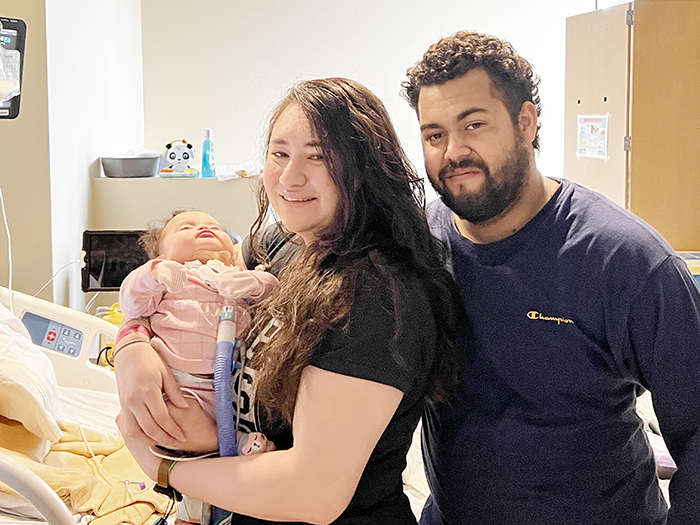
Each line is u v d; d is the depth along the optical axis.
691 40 3.01
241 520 1.11
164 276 1.14
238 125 3.98
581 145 3.46
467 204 1.19
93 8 2.86
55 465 1.65
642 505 1.28
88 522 1.49
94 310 2.82
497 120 1.16
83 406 2.00
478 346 1.24
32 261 2.32
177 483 1.09
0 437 1.62
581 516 1.21
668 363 1.12
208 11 3.90
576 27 3.43
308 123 1.08
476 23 4.14
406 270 1.10
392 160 1.11
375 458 1.09
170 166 2.97
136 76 3.76
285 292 1.09
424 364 1.09
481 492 1.26
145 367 1.10
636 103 3.03
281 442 1.10
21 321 1.94
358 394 1.01
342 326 1.02
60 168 2.41
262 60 3.97
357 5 4.01
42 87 2.27
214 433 1.11
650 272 1.11
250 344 1.13
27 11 2.23
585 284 1.16
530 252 1.20
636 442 1.26
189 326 1.14
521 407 1.22
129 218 2.87
